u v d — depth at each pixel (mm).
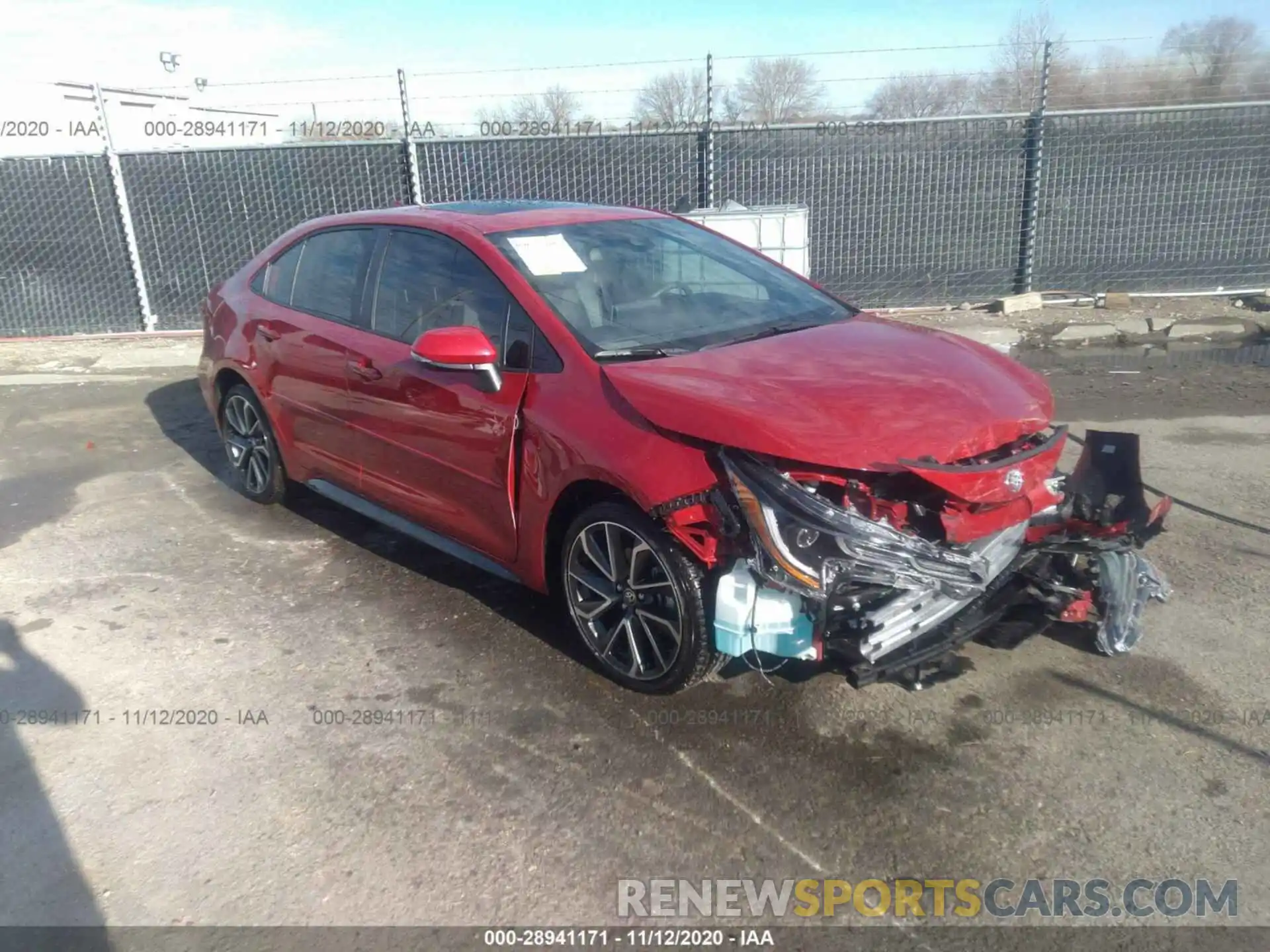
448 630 4344
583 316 3992
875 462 3107
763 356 3746
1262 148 10148
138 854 3025
